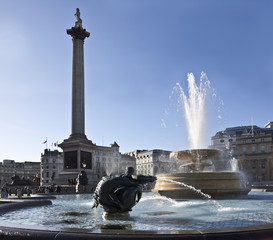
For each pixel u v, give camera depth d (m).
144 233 4.82
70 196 25.83
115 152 125.00
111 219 8.05
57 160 122.81
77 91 51.75
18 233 5.08
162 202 13.48
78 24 54.56
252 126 101.62
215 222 7.13
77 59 53.16
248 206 11.22
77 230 5.11
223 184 15.09
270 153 96.62
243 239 4.57
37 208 11.91
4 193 33.22
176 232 4.82
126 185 8.52
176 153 18.98
